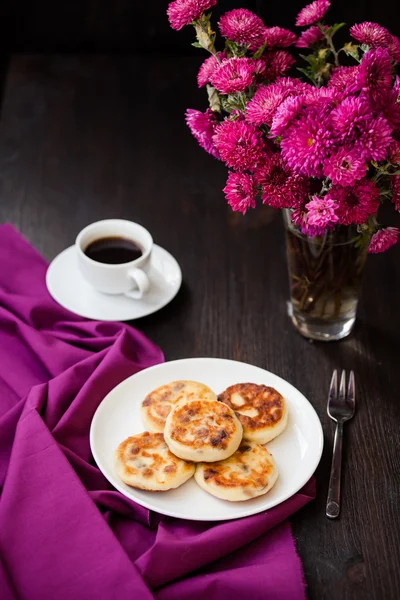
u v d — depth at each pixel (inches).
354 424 36.4
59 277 42.1
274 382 36.6
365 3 58.9
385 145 30.7
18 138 50.4
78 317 40.6
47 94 53.3
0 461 35.1
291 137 31.1
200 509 32.1
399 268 43.5
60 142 50.2
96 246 41.8
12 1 65.1
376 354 39.4
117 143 50.3
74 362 38.4
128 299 41.2
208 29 34.8
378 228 34.9
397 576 31.2
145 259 40.5
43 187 47.5
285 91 32.7
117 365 37.3
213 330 40.4
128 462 32.9
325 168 31.0
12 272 42.7
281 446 34.5
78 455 35.0
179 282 41.9
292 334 40.3
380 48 31.6
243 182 33.4
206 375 37.1
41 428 34.3
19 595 30.1
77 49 67.6
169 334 40.2
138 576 29.9
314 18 36.0
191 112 35.3
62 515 31.7
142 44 66.7
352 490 33.9
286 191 33.1
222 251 44.4
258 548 31.8
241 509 32.1
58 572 30.5
